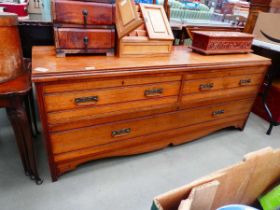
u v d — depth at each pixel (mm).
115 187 1263
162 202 614
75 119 1072
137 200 1200
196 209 691
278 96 1945
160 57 1312
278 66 1776
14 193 1168
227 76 1445
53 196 1172
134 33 1245
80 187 1239
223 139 1812
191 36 1795
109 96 1095
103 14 1115
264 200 891
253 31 1928
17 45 1008
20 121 1025
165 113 1338
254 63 1490
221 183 725
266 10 1886
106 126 1188
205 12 2285
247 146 1753
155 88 1200
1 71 961
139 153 1501
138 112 1231
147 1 1549
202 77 1337
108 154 1313
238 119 1803
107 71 1021
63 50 1113
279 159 833
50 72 920
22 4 1479
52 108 993
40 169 1325
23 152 1163
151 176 1363
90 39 1133
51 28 1454
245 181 807
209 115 1572
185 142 1714
